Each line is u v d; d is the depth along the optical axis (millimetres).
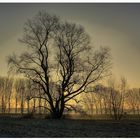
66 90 58906
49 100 59000
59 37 60438
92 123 48438
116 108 81500
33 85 59656
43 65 59031
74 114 59969
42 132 34156
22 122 46031
